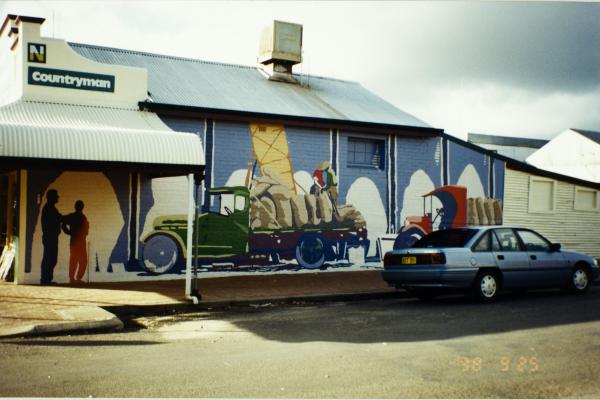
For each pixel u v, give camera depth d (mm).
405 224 18188
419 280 11883
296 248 16359
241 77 19062
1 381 6102
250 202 15742
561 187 21922
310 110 17062
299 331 8914
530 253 12703
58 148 10789
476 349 7625
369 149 17938
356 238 17328
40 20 13523
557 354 7367
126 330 9086
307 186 16594
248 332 8859
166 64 18125
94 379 6184
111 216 14086
